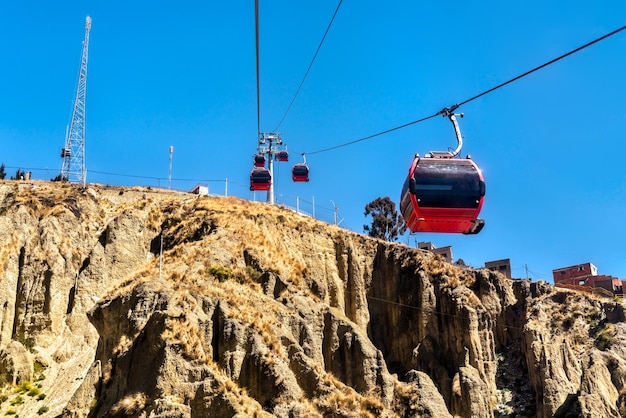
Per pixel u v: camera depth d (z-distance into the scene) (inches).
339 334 2792.8
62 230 3299.7
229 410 1941.4
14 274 3068.4
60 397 2679.6
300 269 3048.7
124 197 3703.3
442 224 1355.8
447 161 1352.1
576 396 2955.2
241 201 3599.9
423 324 3233.3
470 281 3494.1
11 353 2797.7
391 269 3425.2
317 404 2241.6
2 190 3479.3
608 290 3976.4
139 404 1958.7
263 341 2326.5
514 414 3056.1
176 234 3245.6
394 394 2679.6
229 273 2674.7
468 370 3029.0
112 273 3176.7
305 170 3093.0
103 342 2380.7
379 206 4628.4
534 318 3366.1
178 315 2201.0
